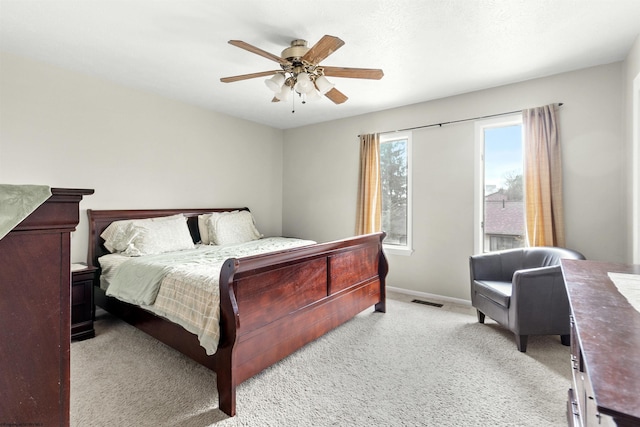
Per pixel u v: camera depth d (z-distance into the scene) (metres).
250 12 2.00
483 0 1.87
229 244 3.72
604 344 0.76
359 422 1.59
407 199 3.90
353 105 3.87
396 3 1.90
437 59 2.63
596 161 2.75
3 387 0.63
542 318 2.32
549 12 1.99
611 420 0.64
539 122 2.95
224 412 1.67
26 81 2.66
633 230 2.41
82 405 1.71
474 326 2.82
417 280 3.80
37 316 0.68
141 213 3.39
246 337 1.76
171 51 2.53
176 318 2.00
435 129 3.64
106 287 2.80
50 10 1.98
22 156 2.65
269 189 4.97
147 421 1.60
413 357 2.25
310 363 2.17
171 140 3.70
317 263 2.35
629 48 2.44
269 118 4.50
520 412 1.66
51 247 0.70
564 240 2.88
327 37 1.81
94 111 3.06
